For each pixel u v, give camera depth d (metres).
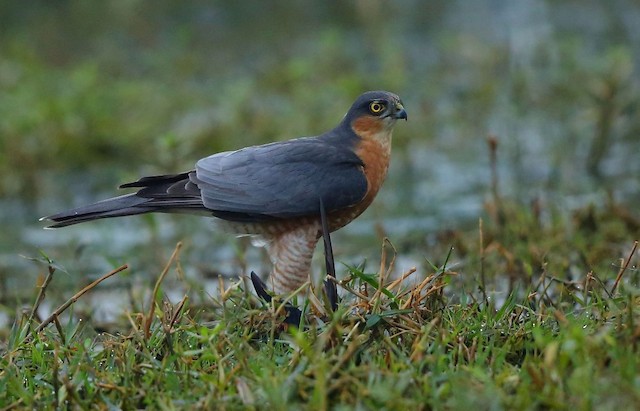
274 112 19.03
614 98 17.20
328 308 7.77
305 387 6.91
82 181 17.00
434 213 14.93
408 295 8.56
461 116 19.31
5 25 25.14
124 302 11.31
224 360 7.42
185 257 13.36
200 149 17.64
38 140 17.50
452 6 26.69
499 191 15.62
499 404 6.41
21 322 8.64
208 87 21.06
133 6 25.50
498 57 21.77
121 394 7.27
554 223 12.42
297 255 9.85
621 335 7.12
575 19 25.08
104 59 22.77
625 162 16.81
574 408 6.37
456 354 7.47
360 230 14.44
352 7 25.80
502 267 11.03
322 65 21.59
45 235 14.91
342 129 10.08
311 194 9.62
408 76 21.83
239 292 8.78
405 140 18.22
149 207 9.72
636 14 25.22
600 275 10.34
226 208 9.60
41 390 7.55
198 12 26.03
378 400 6.62
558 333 7.69
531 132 18.33
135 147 17.77
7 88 19.86
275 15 25.98
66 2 25.91
